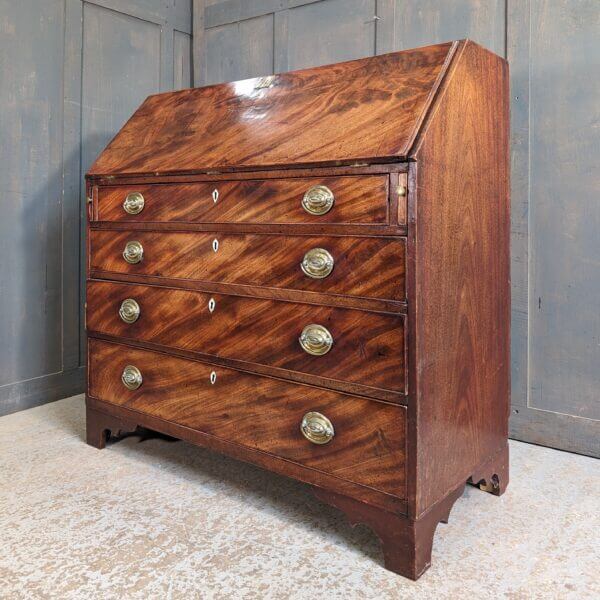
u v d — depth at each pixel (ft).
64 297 8.03
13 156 7.32
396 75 4.50
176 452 6.31
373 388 4.11
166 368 5.55
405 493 4.01
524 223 6.26
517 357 6.43
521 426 6.48
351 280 4.15
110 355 6.10
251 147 4.83
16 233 7.43
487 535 4.59
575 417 6.13
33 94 7.47
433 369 4.09
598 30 5.74
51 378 7.94
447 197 4.17
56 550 4.36
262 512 4.99
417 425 3.93
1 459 6.03
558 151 6.02
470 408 4.63
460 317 4.42
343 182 4.13
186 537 4.58
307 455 4.54
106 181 5.90
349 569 4.17
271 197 4.56
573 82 5.90
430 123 3.95
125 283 5.84
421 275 3.90
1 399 7.38
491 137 4.79
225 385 5.06
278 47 8.12
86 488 5.40
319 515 4.96
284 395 4.64
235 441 5.03
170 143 5.64
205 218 5.06
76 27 7.85
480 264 4.68
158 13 8.81
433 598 3.82
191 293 5.24
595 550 4.37
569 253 6.05
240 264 4.83
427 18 6.75
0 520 4.79
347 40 7.47
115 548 4.40
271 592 3.90
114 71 8.35
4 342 7.39
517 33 6.14
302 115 4.76
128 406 5.96
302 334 4.44
